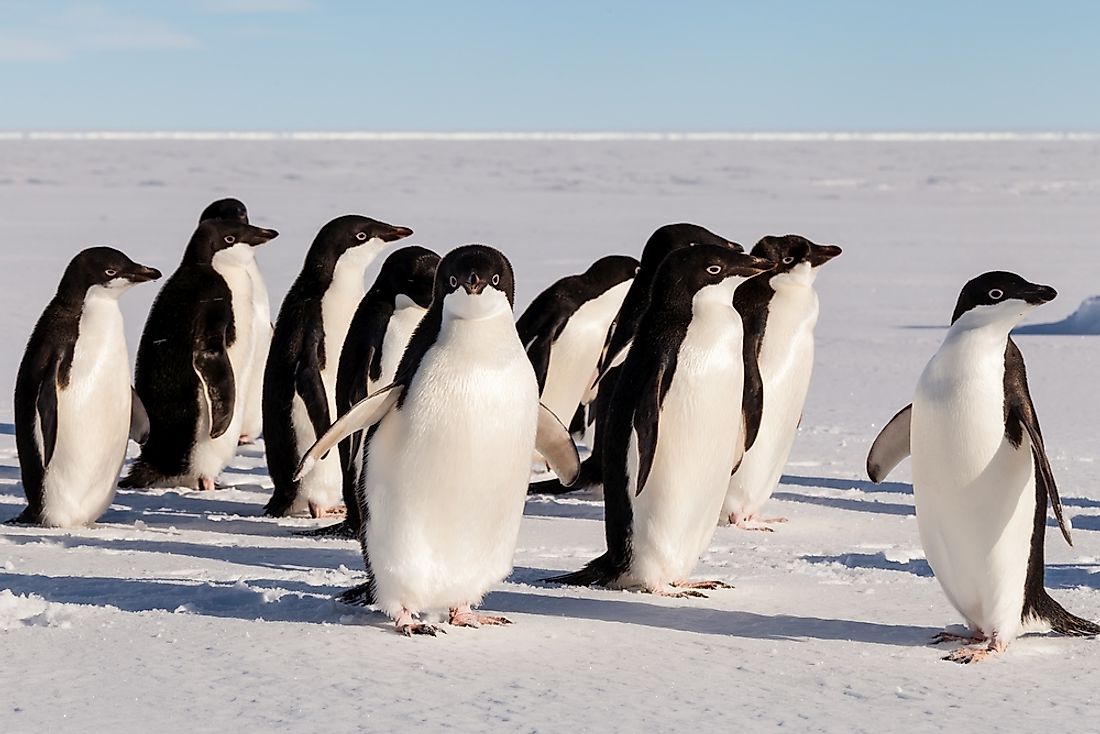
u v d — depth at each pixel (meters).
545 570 7.80
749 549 8.50
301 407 9.75
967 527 5.77
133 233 42.88
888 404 15.26
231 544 8.52
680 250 7.03
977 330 5.71
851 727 4.71
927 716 4.86
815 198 70.56
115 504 10.20
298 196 69.06
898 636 6.12
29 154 133.12
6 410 14.56
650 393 6.85
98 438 9.02
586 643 5.86
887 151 162.38
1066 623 6.15
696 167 113.69
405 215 53.62
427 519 5.90
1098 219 54.41
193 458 10.91
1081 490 10.55
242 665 5.36
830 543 8.77
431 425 5.82
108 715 4.72
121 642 5.70
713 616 6.48
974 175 99.00
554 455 6.57
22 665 5.35
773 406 9.25
